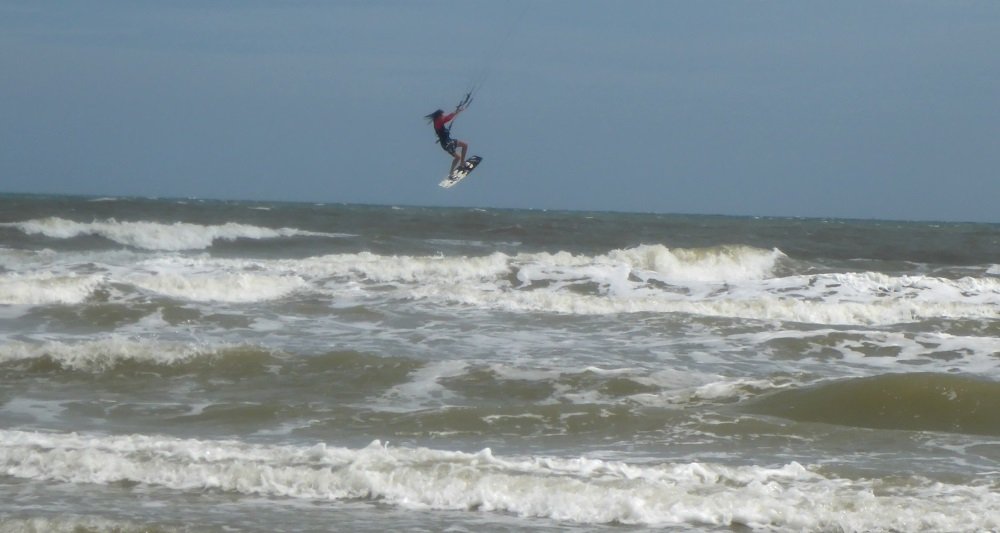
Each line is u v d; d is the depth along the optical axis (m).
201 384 42.12
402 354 48.25
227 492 27.34
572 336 54.41
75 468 28.64
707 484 27.98
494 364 44.84
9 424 35.03
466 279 74.81
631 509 25.91
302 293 65.94
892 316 65.19
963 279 76.75
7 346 44.38
